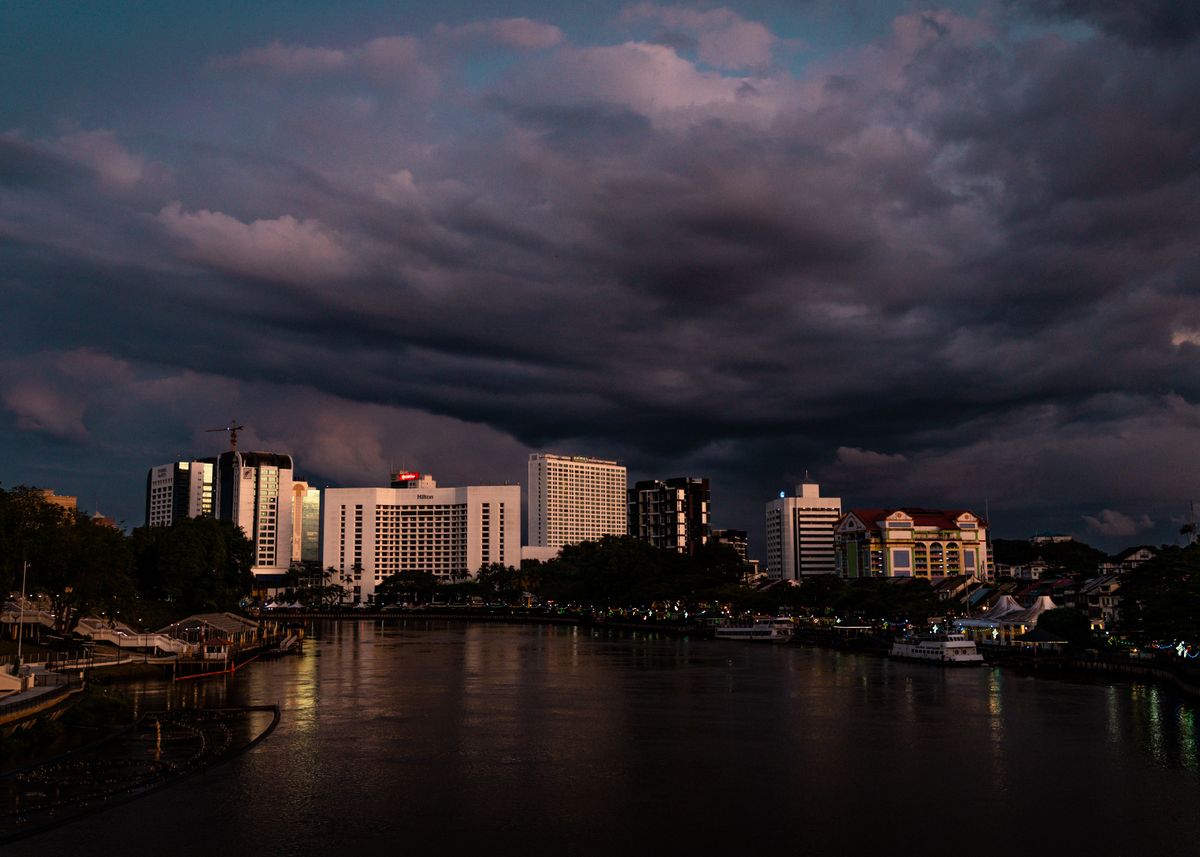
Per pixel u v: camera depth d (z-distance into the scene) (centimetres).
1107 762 8675
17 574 14012
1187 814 7056
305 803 7294
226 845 6331
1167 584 16075
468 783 7938
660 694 13262
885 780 8050
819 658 19150
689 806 7269
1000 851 6281
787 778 8125
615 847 6341
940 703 12281
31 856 6075
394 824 6800
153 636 16775
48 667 12862
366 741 9631
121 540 16875
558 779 8081
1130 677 15000
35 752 8844
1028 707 11862
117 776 7994
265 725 10469
